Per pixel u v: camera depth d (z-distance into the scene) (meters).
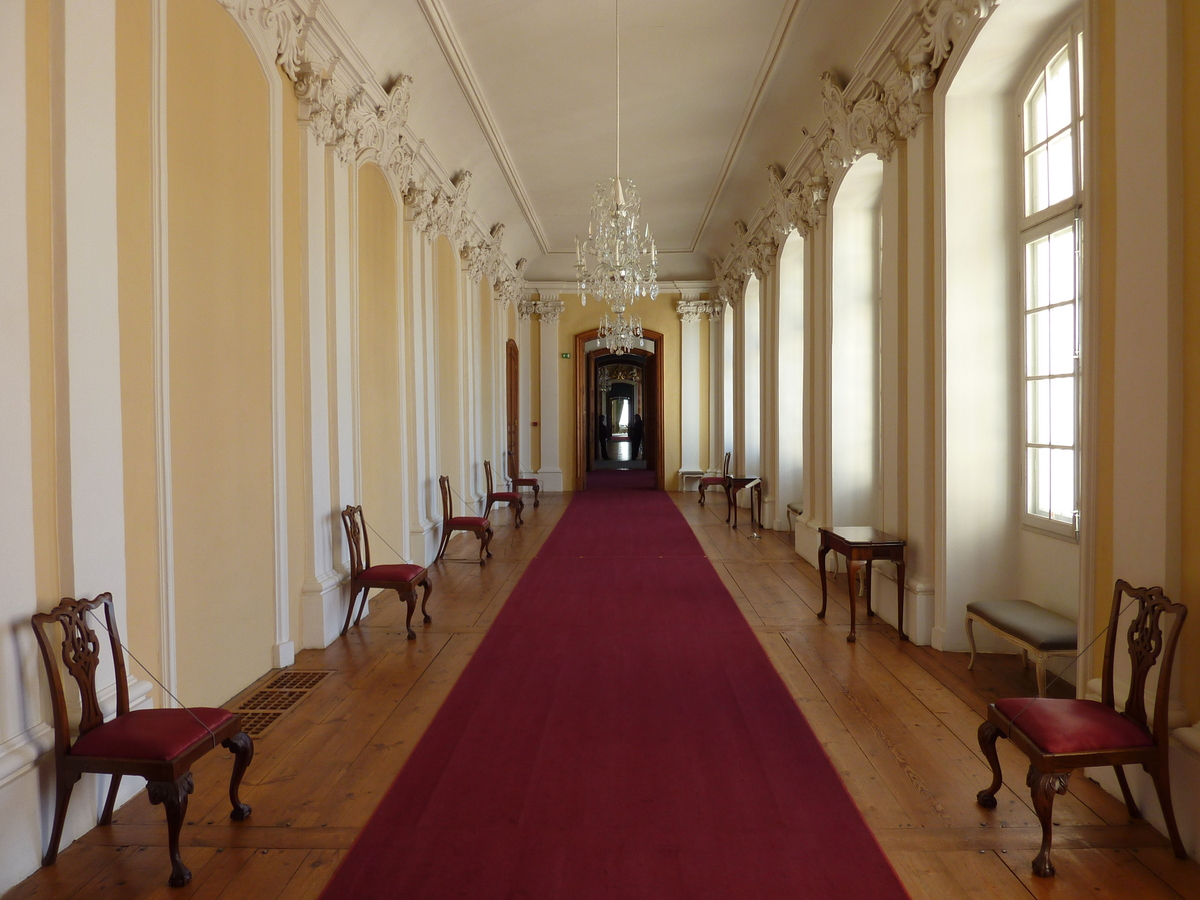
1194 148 2.75
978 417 5.06
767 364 11.05
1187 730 2.80
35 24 2.74
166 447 3.50
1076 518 4.43
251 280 4.45
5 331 2.61
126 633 3.20
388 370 6.89
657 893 2.54
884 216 5.92
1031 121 4.84
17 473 2.65
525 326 15.93
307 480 5.23
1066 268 4.50
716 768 3.46
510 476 14.12
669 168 10.13
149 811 3.10
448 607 6.48
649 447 22.17
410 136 7.22
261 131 4.57
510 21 6.25
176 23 3.63
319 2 4.93
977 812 3.08
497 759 3.55
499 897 2.52
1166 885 2.61
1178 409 2.85
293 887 2.58
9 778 2.56
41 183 2.77
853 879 2.63
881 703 4.26
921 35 5.07
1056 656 4.69
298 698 4.33
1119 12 3.06
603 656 5.11
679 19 6.28
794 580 7.53
